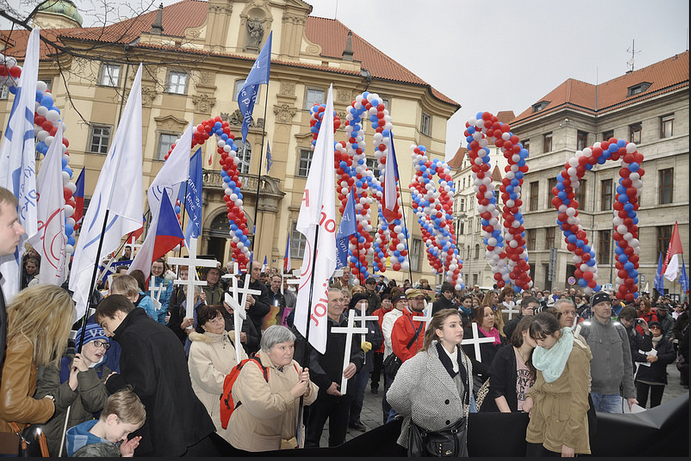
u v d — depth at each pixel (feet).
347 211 28.32
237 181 35.37
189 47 87.15
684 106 93.30
